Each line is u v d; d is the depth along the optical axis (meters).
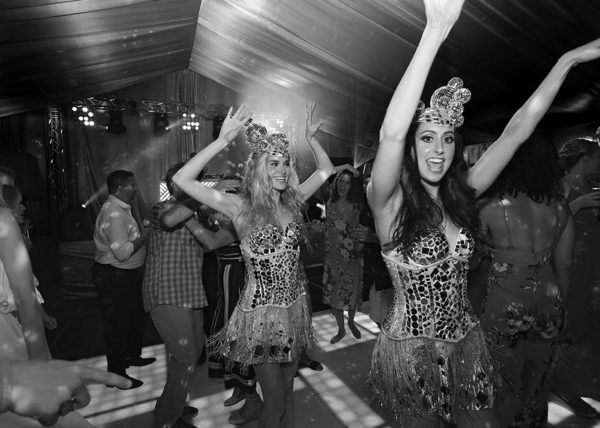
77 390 0.51
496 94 5.47
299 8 4.43
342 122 9.02
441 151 1.41
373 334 4.11
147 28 5.33
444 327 1.42
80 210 7.54
